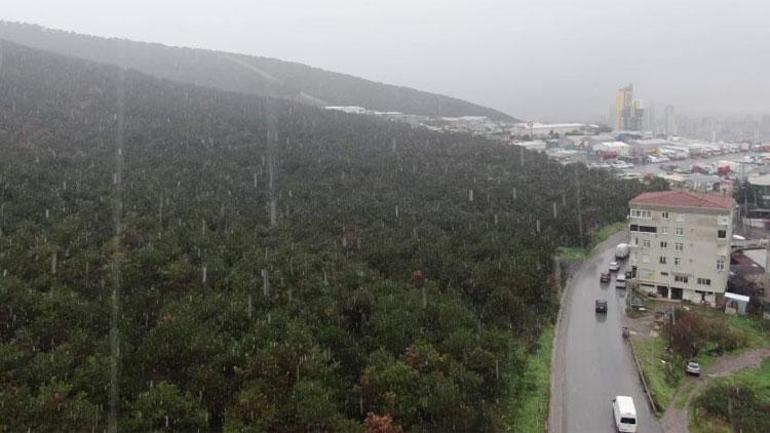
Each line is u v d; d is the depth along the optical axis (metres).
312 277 45.28
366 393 32.75
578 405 36.84
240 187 68.50
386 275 50.84
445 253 53.78
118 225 50.69
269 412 29.38
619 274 61.53
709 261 54.50
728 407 37.53
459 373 34.53
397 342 37.28
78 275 41.59
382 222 62.47
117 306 38.81
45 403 27.64
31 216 49.75
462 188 78.75
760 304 53.38
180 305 38.66
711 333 47.38
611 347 45.28
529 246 59.88
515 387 38.69
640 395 38.44
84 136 76.25
